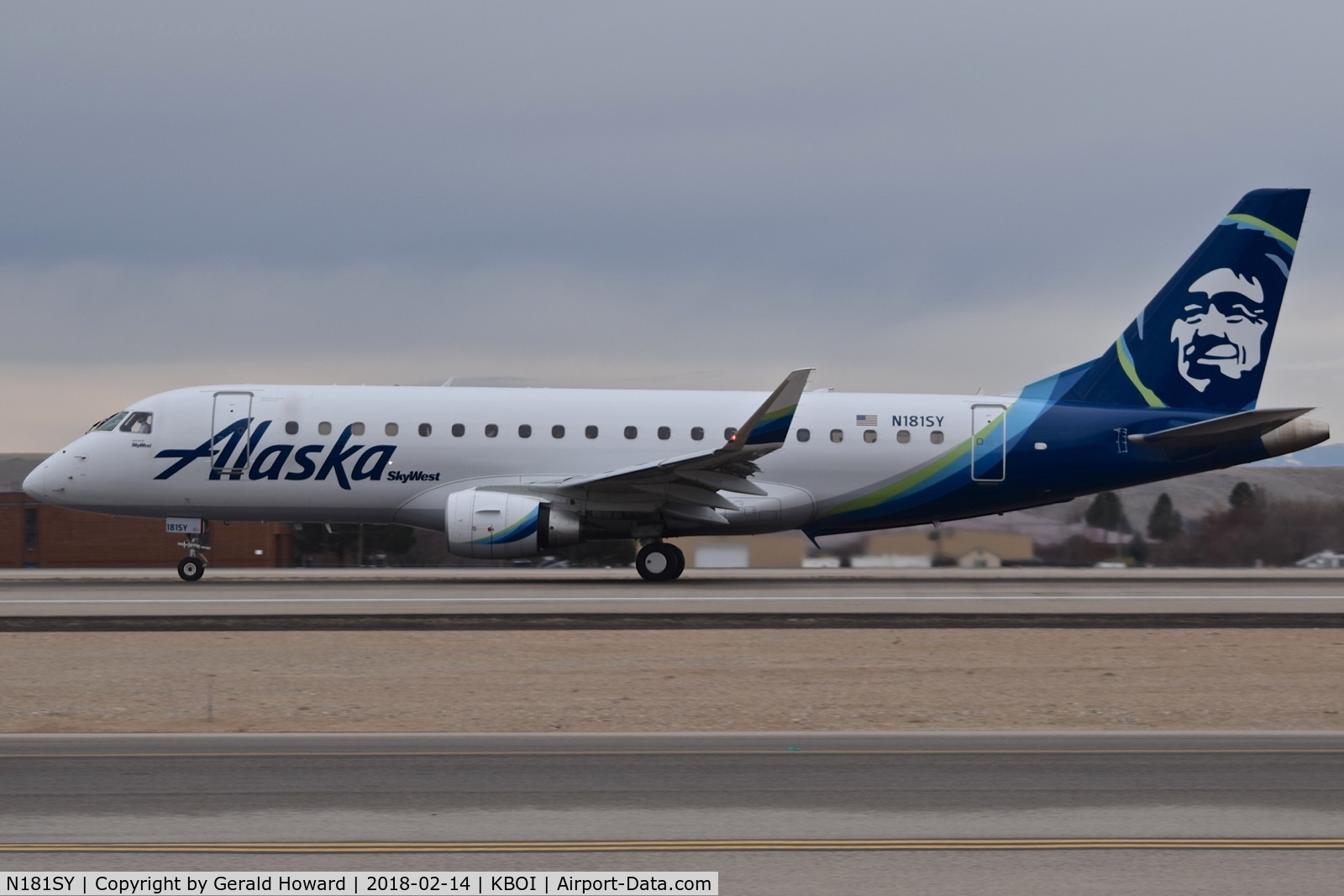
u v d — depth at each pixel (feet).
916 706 162.91
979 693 173.27
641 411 348.59
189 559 351.67
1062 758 128.16
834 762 125.59
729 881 87.30
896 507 357.00
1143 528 482.69
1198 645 221.05
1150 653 211.00
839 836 98.07
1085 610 274.98
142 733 142.92
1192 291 356.79
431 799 109.81
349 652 207.10
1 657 201.46
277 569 465.88
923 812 105.60
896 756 129.29
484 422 345.51
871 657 205.36
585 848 94.79
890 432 353.72
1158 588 338.95
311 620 248.11
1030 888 85.81
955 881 87.25
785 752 131.34
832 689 174.91
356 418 344.49
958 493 356.18
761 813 105.09
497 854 93.56
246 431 342.44
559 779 117.50
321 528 492.13
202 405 345.51
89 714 156.04
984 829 100.42
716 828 100.42
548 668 192.85
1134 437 355.15
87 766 123.34
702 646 216.74
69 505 345.72
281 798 110.01
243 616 254.06
